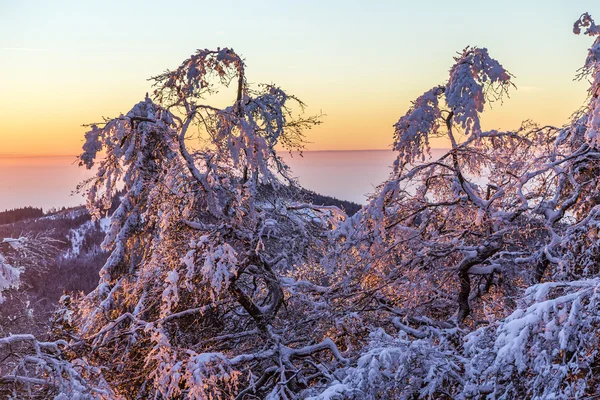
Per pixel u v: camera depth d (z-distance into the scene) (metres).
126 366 11.20
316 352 11.80
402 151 11.65
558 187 11.32
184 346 11.80
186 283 10.49
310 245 13.52
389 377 7.81
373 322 12.57
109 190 12.68
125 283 12.52
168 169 11.56
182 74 11.55
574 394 5.55
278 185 13.30
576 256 10.02
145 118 11.55
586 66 10.83
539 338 5.79
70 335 10.40
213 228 11.34
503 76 10.16
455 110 10.25
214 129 11.52
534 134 12.19
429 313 13.61
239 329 13.84
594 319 5.55
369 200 11.65
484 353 6.86
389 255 12.43
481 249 11.12
